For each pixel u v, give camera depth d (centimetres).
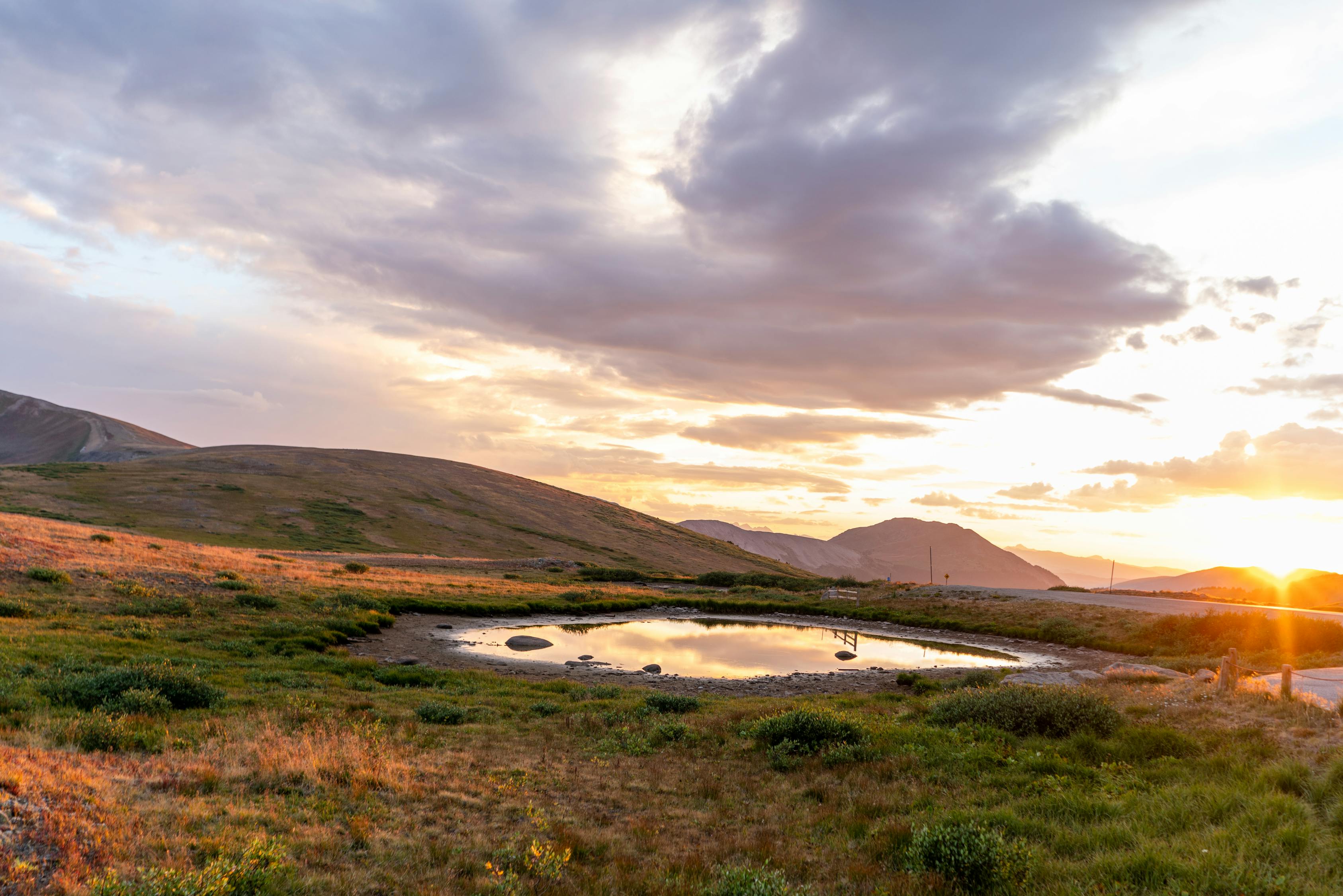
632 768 1529
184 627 3189
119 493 12875
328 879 801
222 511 13012
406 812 1096
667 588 8525
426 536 14512
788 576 10250
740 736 1834
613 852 998
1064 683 2573
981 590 6688
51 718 1376
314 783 1178
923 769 1444
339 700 2088
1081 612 4809
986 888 828
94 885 671
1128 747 1442
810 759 1571
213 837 875
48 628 2695
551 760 1560
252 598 3947
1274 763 1175
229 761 1248
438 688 2553
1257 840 846
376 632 4044
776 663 3784
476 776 1365
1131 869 807
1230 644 3528
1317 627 3397
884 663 3841
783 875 868
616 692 2586
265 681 2333
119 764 1152
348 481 18038
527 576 8875
